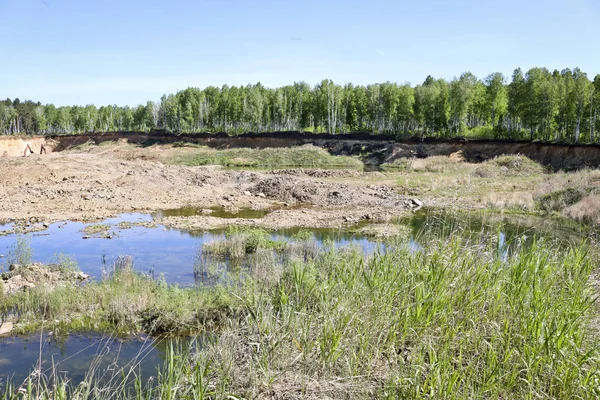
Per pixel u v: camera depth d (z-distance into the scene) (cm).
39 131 11481
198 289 994
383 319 506
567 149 3812
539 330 444
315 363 473
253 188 2928
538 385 402
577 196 2156
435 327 491
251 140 6041
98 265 1315
